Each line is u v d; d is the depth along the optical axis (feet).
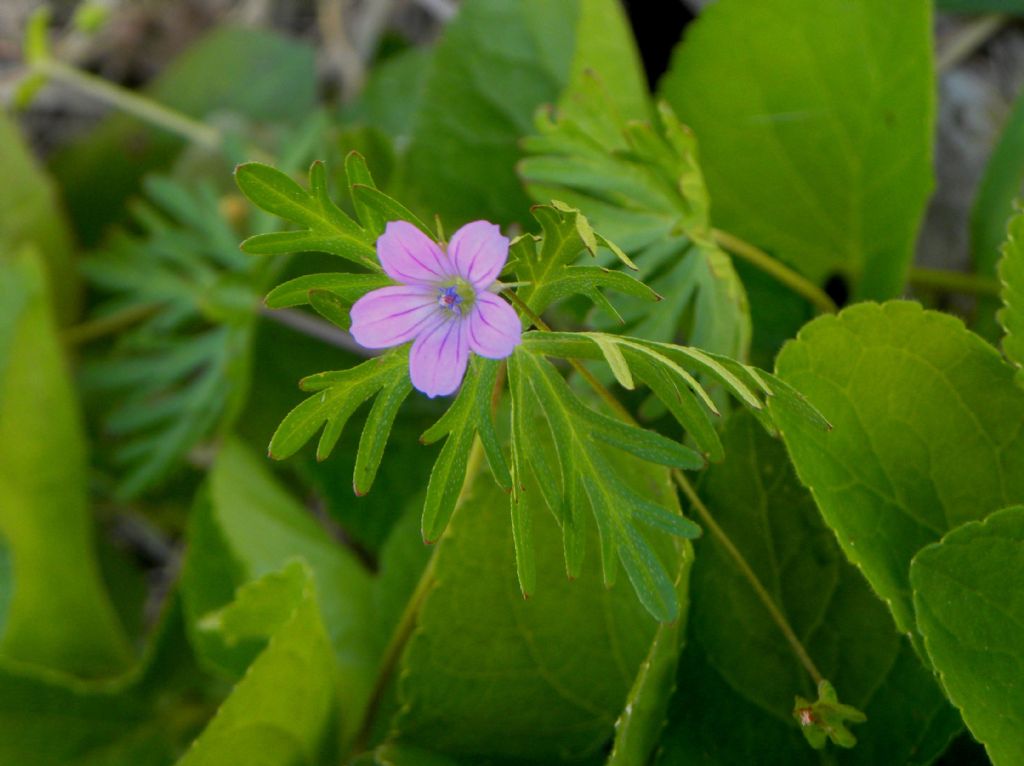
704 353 0.64
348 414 0.67
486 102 0.95
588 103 0.79
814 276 0.89
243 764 0.78
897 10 0.81
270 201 0.66
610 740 0.81
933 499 0.72
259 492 0.94
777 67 0.86
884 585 0.69
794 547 0.76
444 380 0.64
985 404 0.72
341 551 0.94
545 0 0.93
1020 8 0.96
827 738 0.75
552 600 0.77
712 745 0.75
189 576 0.91
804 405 0.65
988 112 0.97
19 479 0.97
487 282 0.64
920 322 0.72
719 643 0.76
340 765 0.83
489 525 0.76
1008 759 0.66
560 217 0.65
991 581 0.68
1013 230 0.73
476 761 0.79
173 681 0.95
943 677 0.66
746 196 0.88
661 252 0.77
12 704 0.90
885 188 0.85
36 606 0.96
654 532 0.73
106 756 0.91
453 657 0.77
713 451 0.66
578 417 0.66
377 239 0.66
